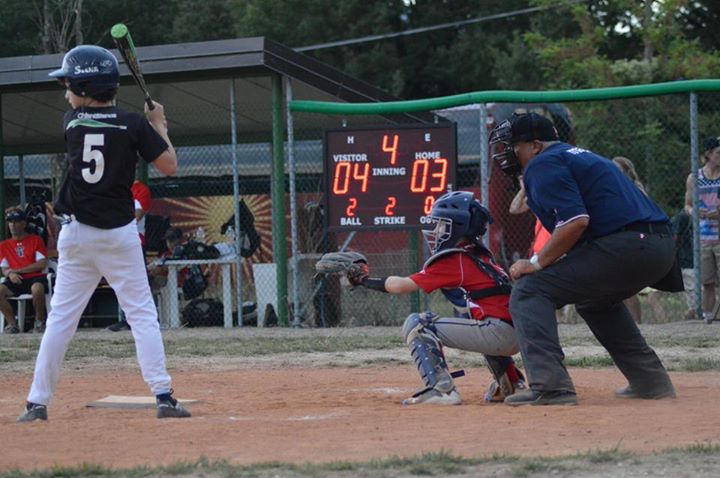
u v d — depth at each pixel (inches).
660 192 2208.4
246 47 1467.8
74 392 868.0
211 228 1884.8
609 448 525.3
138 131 662.5
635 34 3105.3
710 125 2290.8
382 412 689.6
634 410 666.8
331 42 3878.0
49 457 535.2
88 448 558.6
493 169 1646.2
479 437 570.6
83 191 652.1
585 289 693.3
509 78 3494.1
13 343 1333.7
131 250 663.8
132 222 668.1
